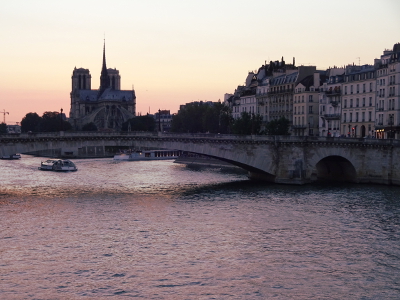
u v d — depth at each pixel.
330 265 63.06
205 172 166.62
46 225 80.00
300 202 99.38
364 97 157.75
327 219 84.50
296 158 127.56
